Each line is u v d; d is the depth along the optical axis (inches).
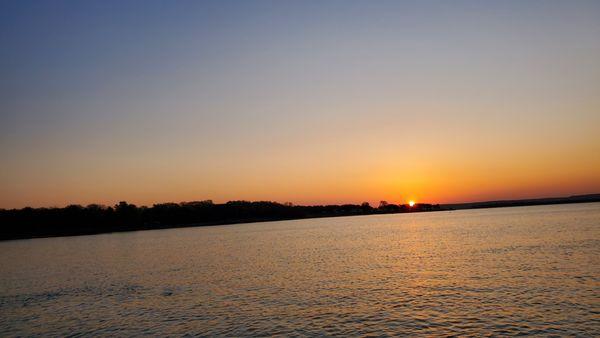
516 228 5221.5
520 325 1321.4
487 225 6437.0
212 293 2041.1
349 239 5034.5
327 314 1550.2
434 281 2039.9
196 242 5821.9
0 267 3777.1
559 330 1259.8
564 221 6058.1
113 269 3211.1
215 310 1691.7
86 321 1641.2
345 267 2657.5
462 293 1756.9
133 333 1445.6
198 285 2285.9
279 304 1736.0
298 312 1595.7
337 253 3506.4
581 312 1406.3
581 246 2950.3
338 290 1952.5
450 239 4269.2
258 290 2055.9
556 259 2443.4
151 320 1593.3
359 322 1439.5
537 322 1337.4
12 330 1588.3
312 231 7524.6
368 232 6363.2
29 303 2071.9
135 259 3855.8
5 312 1897.1
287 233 7199.8
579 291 1668.3
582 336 1205.1
